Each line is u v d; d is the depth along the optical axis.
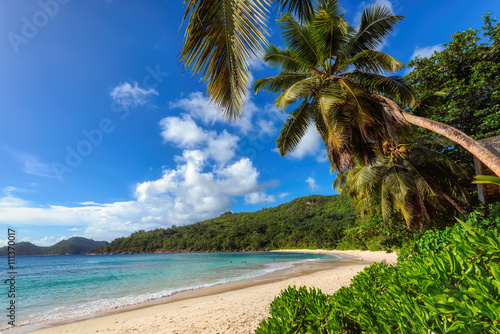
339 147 7.46
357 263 30.53
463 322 0.92
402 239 11.96
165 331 6.79
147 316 8.94
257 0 2.46
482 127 10.52
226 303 9.93
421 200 11.04
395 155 12.00
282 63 10.95
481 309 0.88
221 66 2.98
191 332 6.47
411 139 11.11
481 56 11.37
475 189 11.71
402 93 8.67
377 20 9.20
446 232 3.84
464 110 11.12
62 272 34.88
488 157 4.39
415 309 1.14
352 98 7.61
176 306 10.64
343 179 19.11
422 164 11.59
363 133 7.48
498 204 3.71
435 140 11.55
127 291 16.34
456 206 10.44
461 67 12.12
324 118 7.94
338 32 8.52
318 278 15.53
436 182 11.31
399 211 12.12
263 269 28.73
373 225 13.27
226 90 3.19
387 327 1.26
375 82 9.27
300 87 8.63
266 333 2.23
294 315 2.29
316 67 10.27
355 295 2.21
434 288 1.12
